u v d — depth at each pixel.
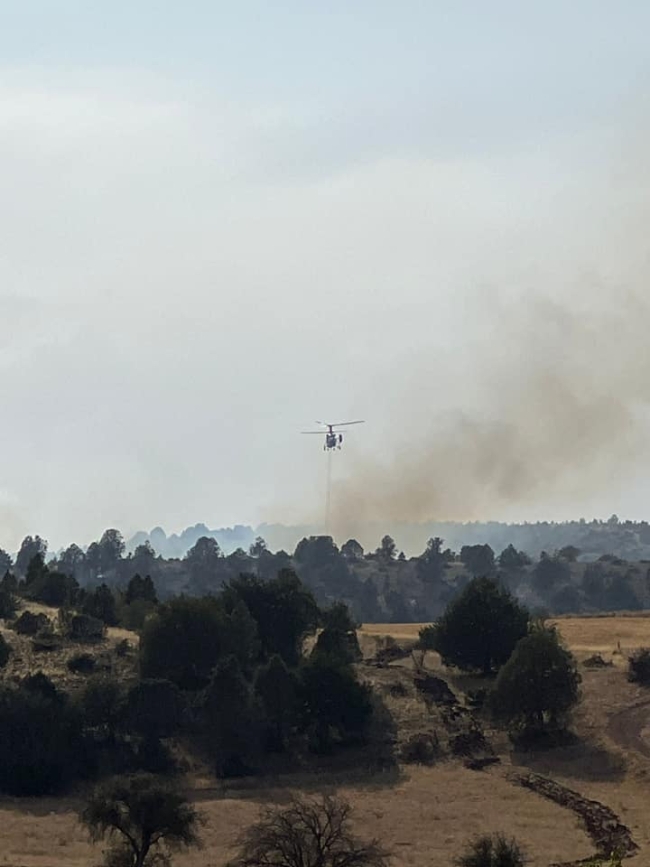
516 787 110.06
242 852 73.81
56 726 113.12
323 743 122.19
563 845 89.94
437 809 101.94
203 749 119.19
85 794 108.94
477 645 141.38
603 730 123.94
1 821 98.12
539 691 123.62
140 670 131.75
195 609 132.75
